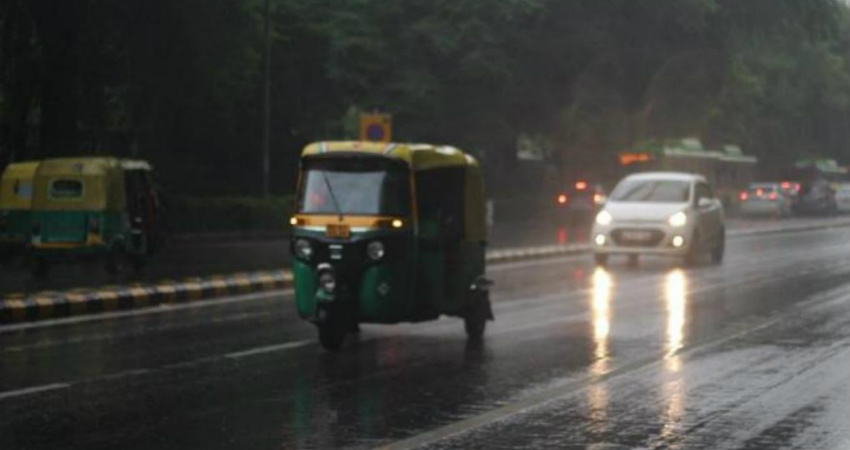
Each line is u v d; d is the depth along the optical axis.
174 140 95.31
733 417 21.42
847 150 179.38
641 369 26.81
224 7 78.88
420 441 19.42
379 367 27.16
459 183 31.08
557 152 120.75
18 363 27.45
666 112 112.56
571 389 24.28
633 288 46.59
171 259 62.78
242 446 19.08
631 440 19.52
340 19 100.75
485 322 32.62
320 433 20.05
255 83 97.62
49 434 19.89
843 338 32.03
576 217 109.31
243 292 44.75
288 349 29.95
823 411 21.97
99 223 50.59
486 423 20.89
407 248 28.75
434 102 101.88
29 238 52.16
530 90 107.00
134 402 22.75
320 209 29.11
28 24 71.25
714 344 30.81
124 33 73.00
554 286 47.38
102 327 34.28
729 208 150.50
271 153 105.88
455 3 102.19
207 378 25.55
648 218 56.56
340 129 110.94
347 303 28.67
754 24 111.06
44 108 73.00
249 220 91.75
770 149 170.50
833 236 90.31
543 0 102.12
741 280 50.28
